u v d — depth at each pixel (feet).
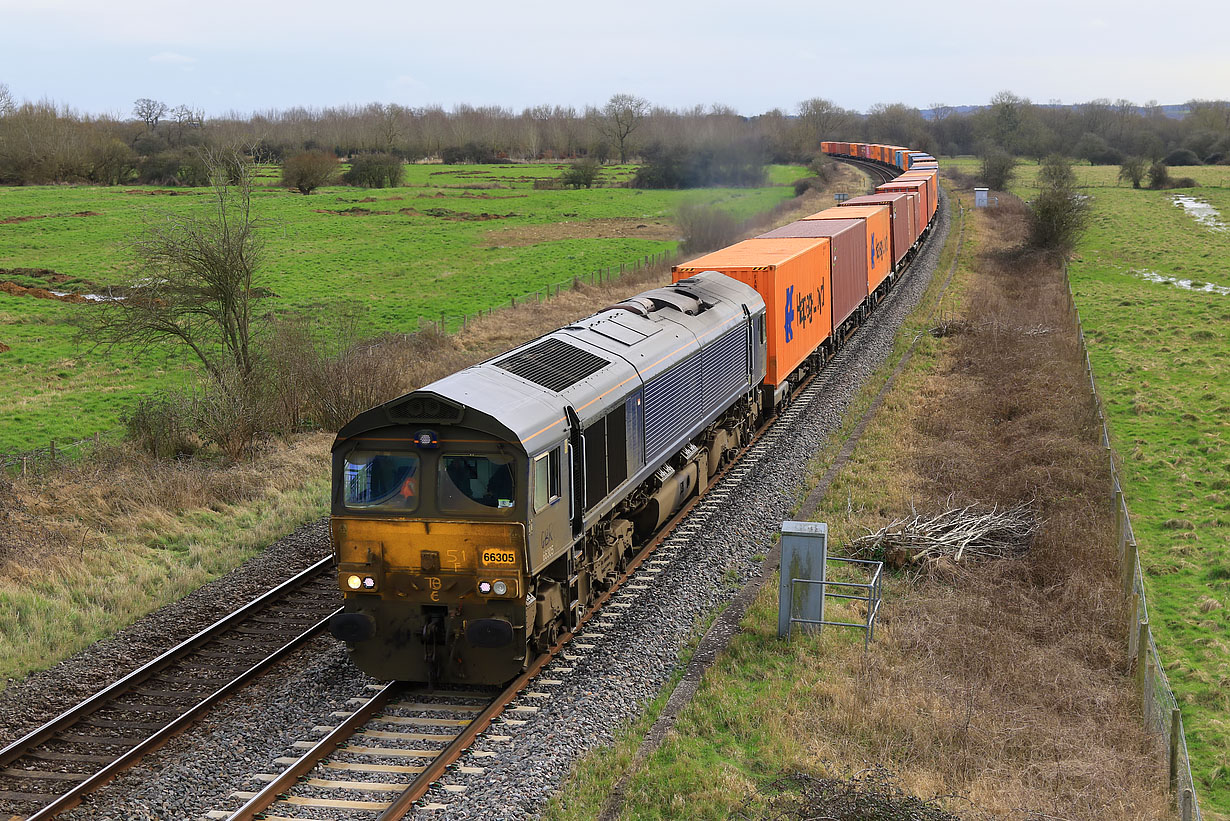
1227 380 107.86
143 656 48.93
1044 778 36.96
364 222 274.57
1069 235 188.96
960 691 43.27
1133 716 42.88
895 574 58.70
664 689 44.09
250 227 92.84
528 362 48.14
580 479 45.65
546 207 308.40
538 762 36.91
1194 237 224.94
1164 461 81.20
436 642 41.60
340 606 54.60
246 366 92.12
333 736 38.68
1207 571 60.95
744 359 75.25
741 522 64.59
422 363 104.88
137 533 65.36
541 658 45.52
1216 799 39.09
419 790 35.14
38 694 44.80
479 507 40.40
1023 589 56.39
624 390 51.83
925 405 93.45
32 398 111.55
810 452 79.77
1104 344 124.98
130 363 128.98
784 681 44.57
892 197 159.02
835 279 107.04
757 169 363.15
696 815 34.01
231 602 55.57
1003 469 75.05
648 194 340.18
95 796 35.86
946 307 139.74
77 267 198.08
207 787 36.11
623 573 54.90
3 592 53.93
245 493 74.33
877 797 33.12
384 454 41.37
